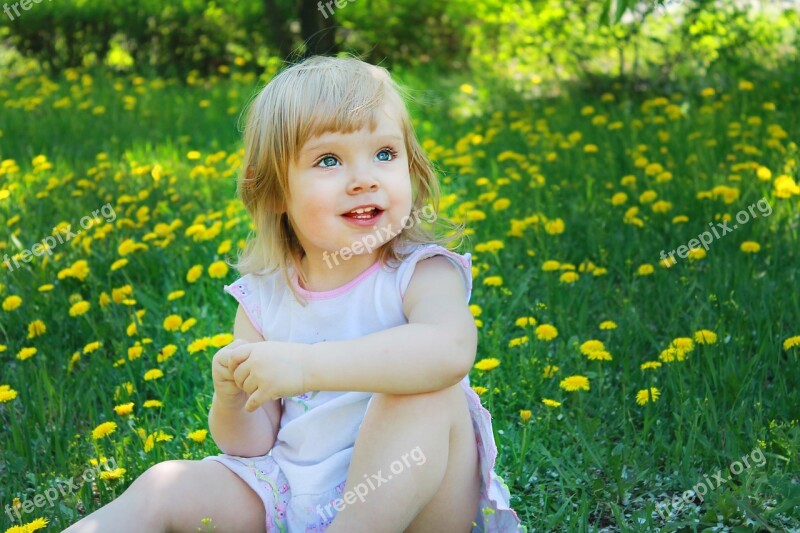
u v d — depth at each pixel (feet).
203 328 10.13
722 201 12.30
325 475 5.88
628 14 25.17
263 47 33.40
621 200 12.54
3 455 8.02
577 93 23.59
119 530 5.54
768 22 25.14
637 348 9.16
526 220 11.91
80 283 11.72
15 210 14.61
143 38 33.19
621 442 7.79
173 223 12.25
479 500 6.10
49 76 31.94
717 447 7.43
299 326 6.23
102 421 8.77
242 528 5.97
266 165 6.02
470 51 33.40
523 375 8.47
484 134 19.94
